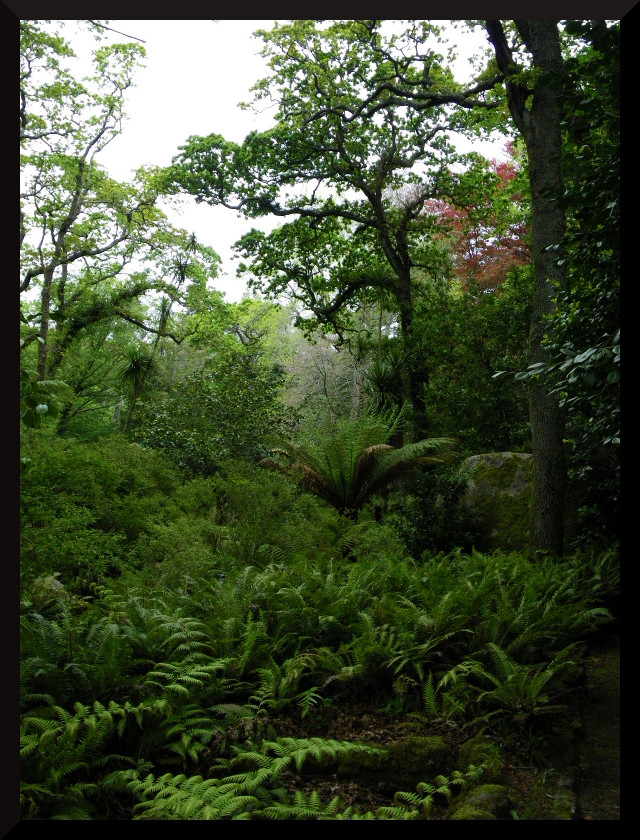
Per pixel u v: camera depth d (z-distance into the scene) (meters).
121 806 2.51
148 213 19.39
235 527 6.89
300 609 4.09
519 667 3.47
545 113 6.68
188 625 3.64
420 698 3.46
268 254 15.16
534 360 6.59
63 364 18.89
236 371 11.81
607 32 3.15
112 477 7.19
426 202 18.05
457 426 12.34
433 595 4.39
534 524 6.61
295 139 13.19
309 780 2.77
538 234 6.62
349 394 22.38
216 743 2.89
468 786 2.59
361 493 9.80
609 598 5.07
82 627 3.39
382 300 15.98
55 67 15.94
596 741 3.17
